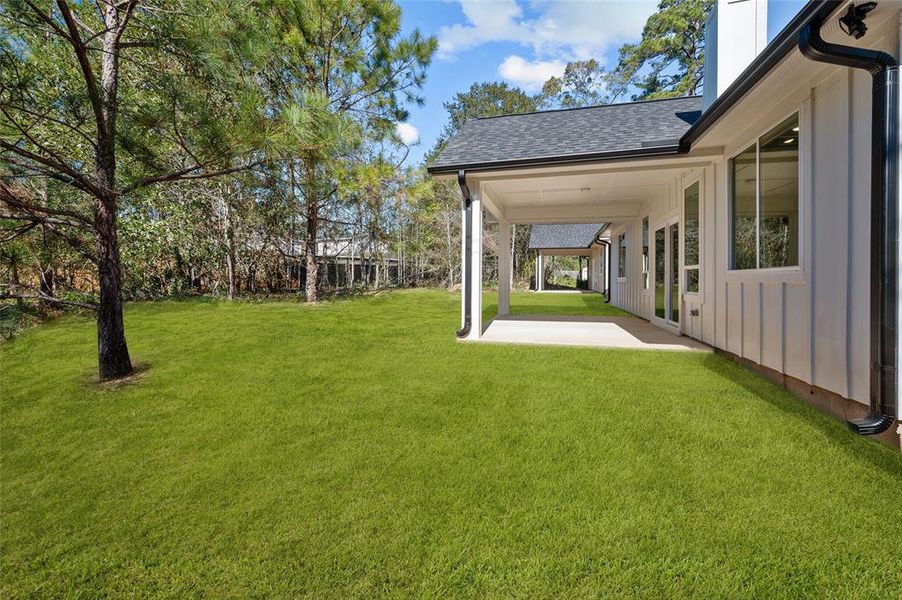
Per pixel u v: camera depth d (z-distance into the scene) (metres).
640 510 2.04
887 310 2.47
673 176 7.07
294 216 13.29
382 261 19.98
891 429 2.58
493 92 32.81
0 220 3.57
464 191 6.29
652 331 7.46
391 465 2.59
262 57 4.28
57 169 3.80
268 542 1.90
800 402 3.50
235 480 2.46
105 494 2.35
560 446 2.78
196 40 3.69
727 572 1.64
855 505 2.03
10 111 3.50
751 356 4.52
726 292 5.15
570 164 5.63
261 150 4.12
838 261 3.09
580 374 4.51
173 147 4.78
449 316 9.46
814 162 3.33
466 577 1.66
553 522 1.97
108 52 4.00
